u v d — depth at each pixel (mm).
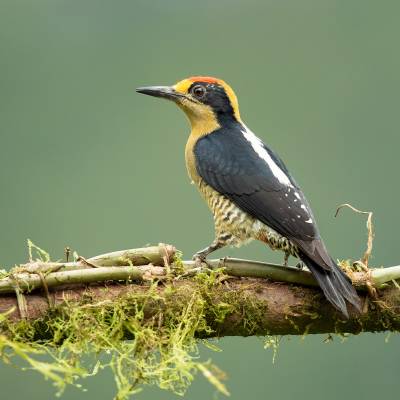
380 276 6957
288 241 8266
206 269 6801
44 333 6496
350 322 7016
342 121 20188
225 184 8672
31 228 17516
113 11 20641
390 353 13336
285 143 19828
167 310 6582
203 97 9602
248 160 8734
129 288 6594
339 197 17656
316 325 6996
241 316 6820
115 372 6297
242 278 6914
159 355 6992
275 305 6875
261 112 20734
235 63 21344
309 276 6945
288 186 8461
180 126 19578
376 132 19766
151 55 20766
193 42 21047
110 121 19859
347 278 7023
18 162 18922
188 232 17188
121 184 18656
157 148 19266
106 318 6508
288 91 20828
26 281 6430
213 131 9484
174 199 18266
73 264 6594
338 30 21250
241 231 8594
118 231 17500
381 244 15836
